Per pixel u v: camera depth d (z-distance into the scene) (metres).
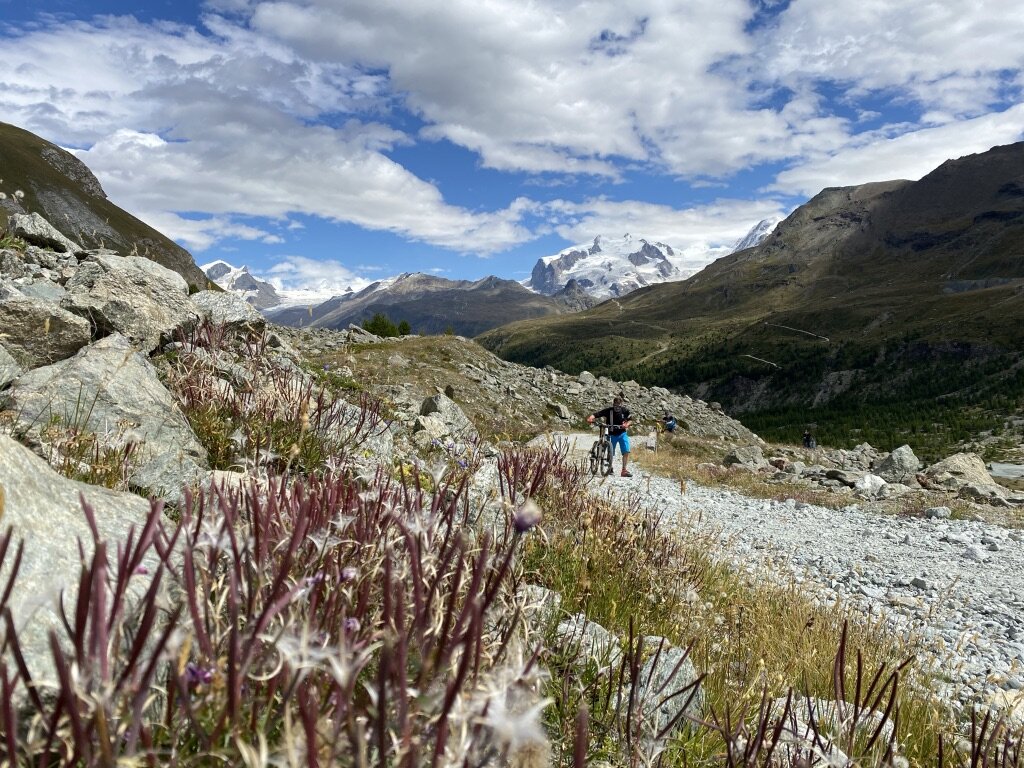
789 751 2.52
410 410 14.94
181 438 5.64
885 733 3.83
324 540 2.01
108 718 1.28
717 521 17.39
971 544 15.91
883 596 11.45
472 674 1.58
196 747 1.48
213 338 8.41
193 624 1.41
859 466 52.03
